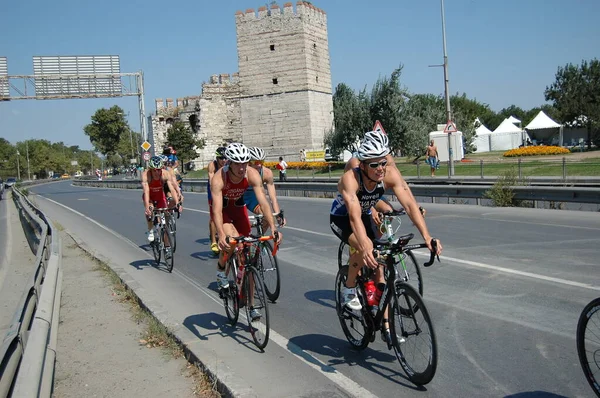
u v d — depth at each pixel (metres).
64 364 5.32
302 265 9.27
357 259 4.68
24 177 117.81
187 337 5.61
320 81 57.41
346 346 5.30
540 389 4.10
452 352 4.93
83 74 44.38
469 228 11.84
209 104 63.16
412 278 6.15
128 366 5.19
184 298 7.55
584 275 7.19
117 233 15.51
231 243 5.34
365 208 4.77
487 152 54.47
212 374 4.57
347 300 4.86
